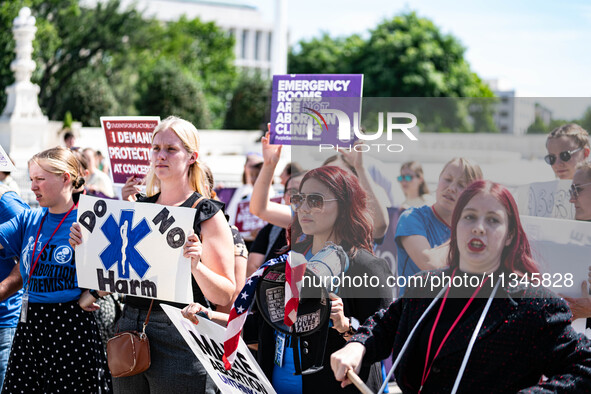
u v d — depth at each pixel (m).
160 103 39.81
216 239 3.28
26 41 23.75
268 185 4.15
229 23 91.19
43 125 23.36
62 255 3.76
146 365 3.28
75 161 3.91
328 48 61.66
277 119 3.64
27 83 23.59
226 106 61.38
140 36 48.59
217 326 2.93
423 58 51.94
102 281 3.34
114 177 5.04
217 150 32.44
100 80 39.28
